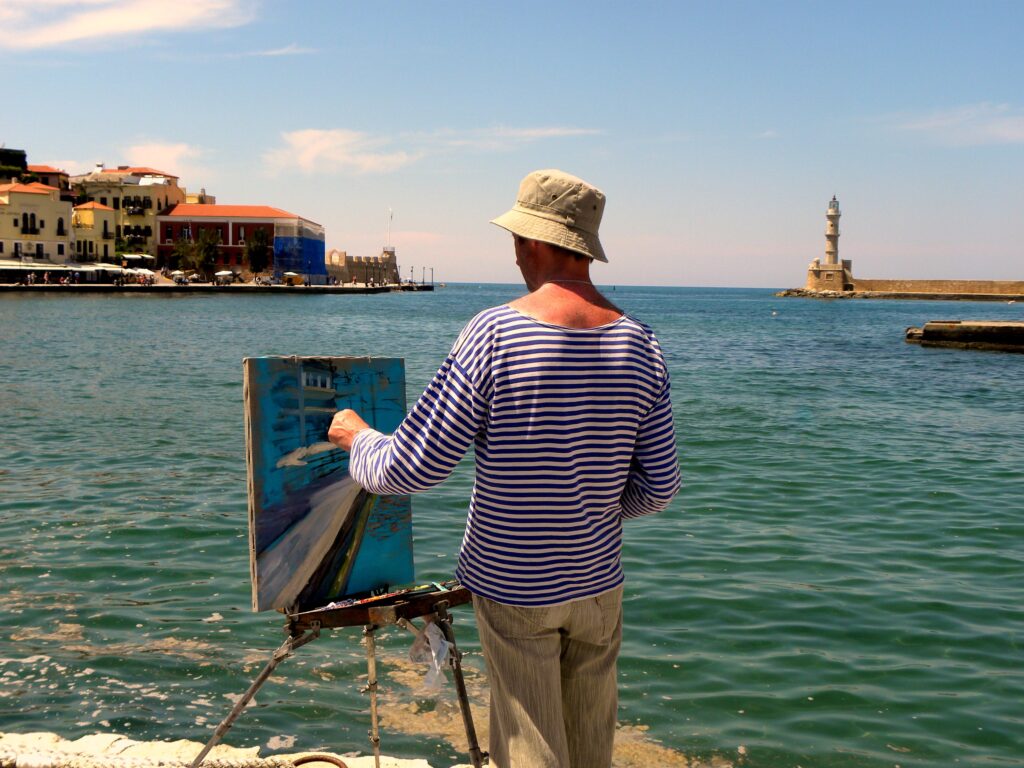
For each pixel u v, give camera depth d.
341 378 2.91
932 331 41.44
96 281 100.12
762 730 4.36
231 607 5.99
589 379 2.24
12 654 5.14
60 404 16.81
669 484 2.43
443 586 2.96
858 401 19.48
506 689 2.36
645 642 5.47
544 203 2.37
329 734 4.25
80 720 4.36
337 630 5.55
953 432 14.91
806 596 6.34
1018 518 8.80
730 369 28.12
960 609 6.10
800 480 10.60
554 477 2.23
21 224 95.81
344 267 154.25
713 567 7.04
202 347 33.34
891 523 8.56
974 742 4.27
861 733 4.34
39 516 8.39
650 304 138.38
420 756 4.07
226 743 4.13
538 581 2.28
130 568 6.84
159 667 4.98
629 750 4.15
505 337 2.21
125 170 124.44
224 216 115.12
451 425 2.23
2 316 50.44
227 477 10.33
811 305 140.00
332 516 2.87
